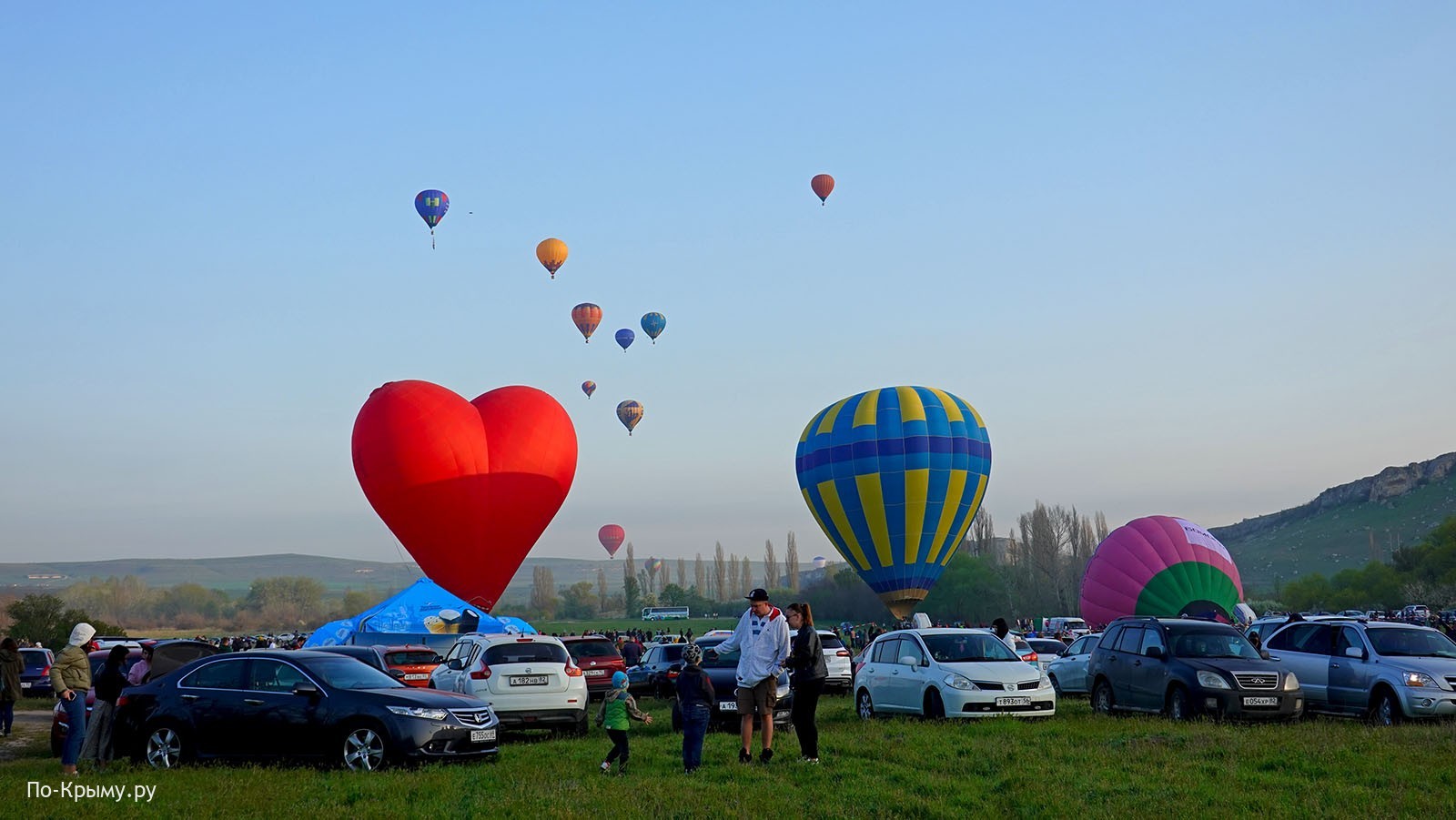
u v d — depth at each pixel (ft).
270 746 47.39
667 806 38.83
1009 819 36.37
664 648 100.27
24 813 38.60
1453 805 36.68
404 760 46.34
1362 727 56.24
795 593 513.86
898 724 61.16
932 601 400.47
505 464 124.16
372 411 124.57
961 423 147.33
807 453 152.87
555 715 59.16
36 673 118.62
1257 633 73.15
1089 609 158.61
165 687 49.73
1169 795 39.11
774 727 63.00
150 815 37.91
